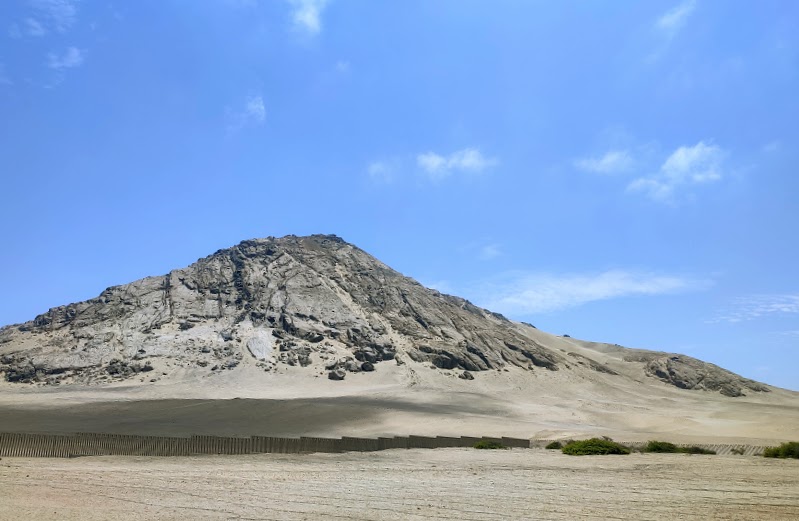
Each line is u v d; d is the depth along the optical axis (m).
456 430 96.56
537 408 140.25
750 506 19.05
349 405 124.19
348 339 193.38
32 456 41.75
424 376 172.25
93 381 160.50
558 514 17.50
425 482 26.22
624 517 16.95
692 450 53.09
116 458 41.03
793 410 178.38
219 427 98.94
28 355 177.50
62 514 17.11
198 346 182.50
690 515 17.31
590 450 46.22
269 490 23.17
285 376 165.38
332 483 25.73
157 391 149.88
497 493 22.38
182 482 25.83
